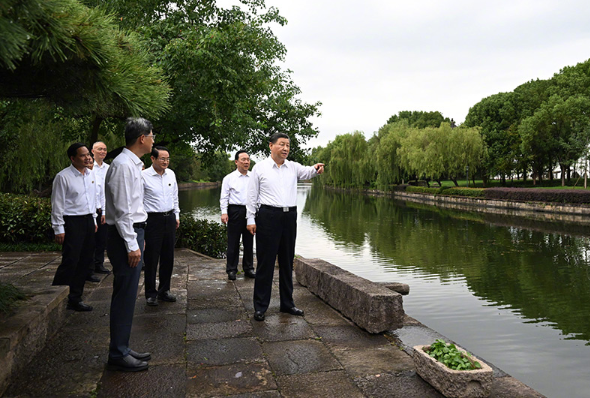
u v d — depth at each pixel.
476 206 33.81
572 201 25.64
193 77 8.31
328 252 13.75
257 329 3.60
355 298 3.72
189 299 4.61
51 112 8.12
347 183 54.75
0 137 10.83
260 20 11.14
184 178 66.12
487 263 12.02
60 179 4.06
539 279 10.11
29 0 1.69
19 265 6.60
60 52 1.91
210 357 2.99
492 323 6.92
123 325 2.76
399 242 15.87
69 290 4.11
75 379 2.62
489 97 47.09
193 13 9.95
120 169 2.70
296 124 13.86
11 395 2.41
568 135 35.53
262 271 3.87
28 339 2.86
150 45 7.77
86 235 4.20
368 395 2.43
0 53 1.57
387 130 64.12
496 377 2.65
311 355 3.03
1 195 9.66
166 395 2.43
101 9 2.36
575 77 39.19
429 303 8.12
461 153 37.88
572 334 6.41
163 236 4.36
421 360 2.63
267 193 3.87
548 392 4.55
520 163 41.09
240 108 9.82
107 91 2.34
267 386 2.54
